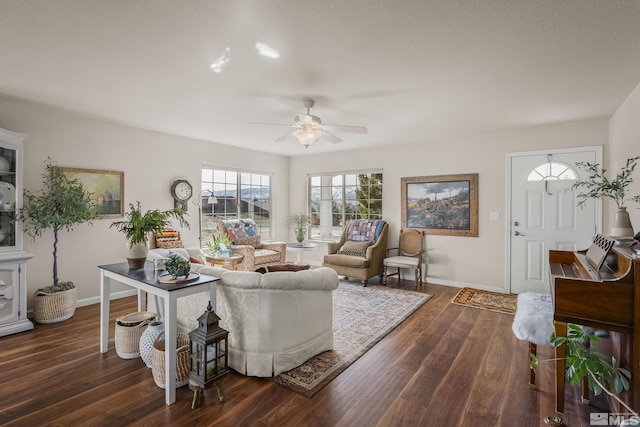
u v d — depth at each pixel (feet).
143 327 8.78
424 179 17.30
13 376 7.70
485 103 10.95
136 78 8.96
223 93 10.08
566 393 7.15
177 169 16.29
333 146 19.13
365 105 11.21
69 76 8.83
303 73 8.59
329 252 18.20
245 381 7.57
